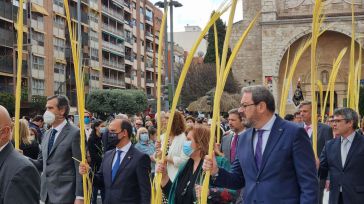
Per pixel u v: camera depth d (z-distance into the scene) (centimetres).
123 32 7275
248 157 521
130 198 716
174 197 627
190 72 5772
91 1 5953
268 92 516
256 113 512
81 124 602
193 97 5709
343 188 745
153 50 8981
